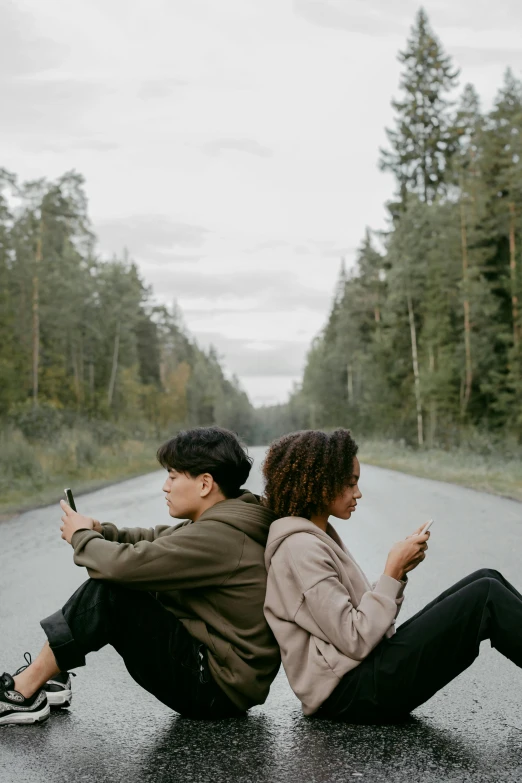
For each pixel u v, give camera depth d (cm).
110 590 307
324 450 320
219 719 338
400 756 293
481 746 303
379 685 300
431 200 6706
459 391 5381
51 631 307
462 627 295
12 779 276
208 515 317
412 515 1272
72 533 314
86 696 382
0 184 4959
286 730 321
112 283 7712
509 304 5494
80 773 280
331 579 303
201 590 314
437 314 5219
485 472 2400
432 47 6775
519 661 297
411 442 5112
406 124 6775
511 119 5328
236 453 329
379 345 5925
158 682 314
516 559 823
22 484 1828
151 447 4669
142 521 1204
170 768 285
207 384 14588
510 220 5053
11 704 323
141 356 10669
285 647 307
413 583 684
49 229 6969
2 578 741
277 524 317
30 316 5353
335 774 277
